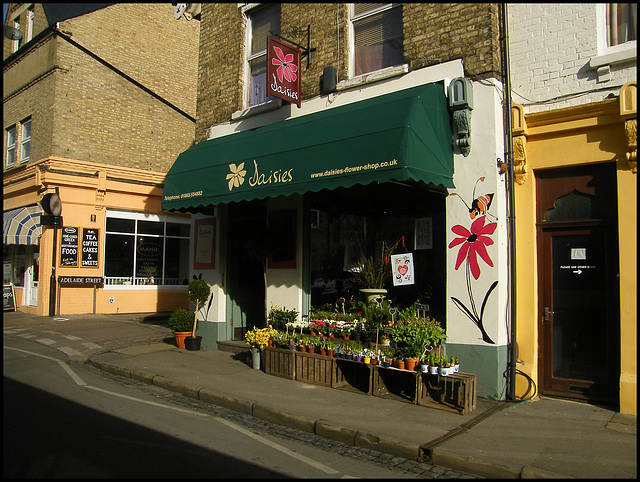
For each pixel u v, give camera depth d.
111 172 16.50
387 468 5.09
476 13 7.58
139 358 9.70
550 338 7.21
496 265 7.15
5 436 5.39
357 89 8.79
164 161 18.70
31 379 8.12
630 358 6.43
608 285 6.80
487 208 7.27
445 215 7.79
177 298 18.19
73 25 16.91
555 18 7.19
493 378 7.10
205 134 11.39
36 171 15.53
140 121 18.12
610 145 6.71
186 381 7.98
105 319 15.16
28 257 17.02
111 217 16.80
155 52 19.11
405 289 8.40
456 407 6.62
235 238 11.11
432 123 7.29
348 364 7.97
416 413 6.48
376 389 7.24
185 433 5.82
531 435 5.68
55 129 16.05
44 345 11.03
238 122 10.70
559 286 7.20
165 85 19.30
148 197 17.45
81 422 5.98
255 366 8.91
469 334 7.32
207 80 11.54
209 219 11.19
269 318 9.71
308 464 5.09
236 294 11.08
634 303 6.41
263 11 10.91
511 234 7.25
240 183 8.70
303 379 8.03
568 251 7.15
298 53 9.27
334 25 9.29
